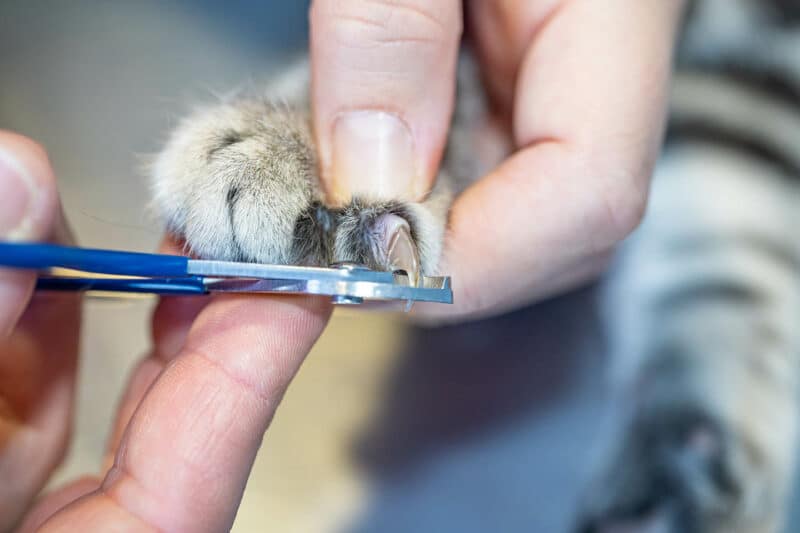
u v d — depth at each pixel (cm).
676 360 33
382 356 34
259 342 23
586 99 25
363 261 23
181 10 41
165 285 22
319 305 23
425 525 33
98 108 37
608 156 25
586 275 30
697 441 32
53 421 27
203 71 39
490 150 30
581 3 25
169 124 25
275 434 33
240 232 23
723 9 33
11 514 27
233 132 24
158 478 22
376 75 24
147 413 23
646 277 33
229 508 23
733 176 34
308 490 33
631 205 25
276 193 23
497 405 34
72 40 40
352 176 24
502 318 34
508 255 25
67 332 27
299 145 24
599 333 34
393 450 33
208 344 23
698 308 33
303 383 34
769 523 31
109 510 22
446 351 34
